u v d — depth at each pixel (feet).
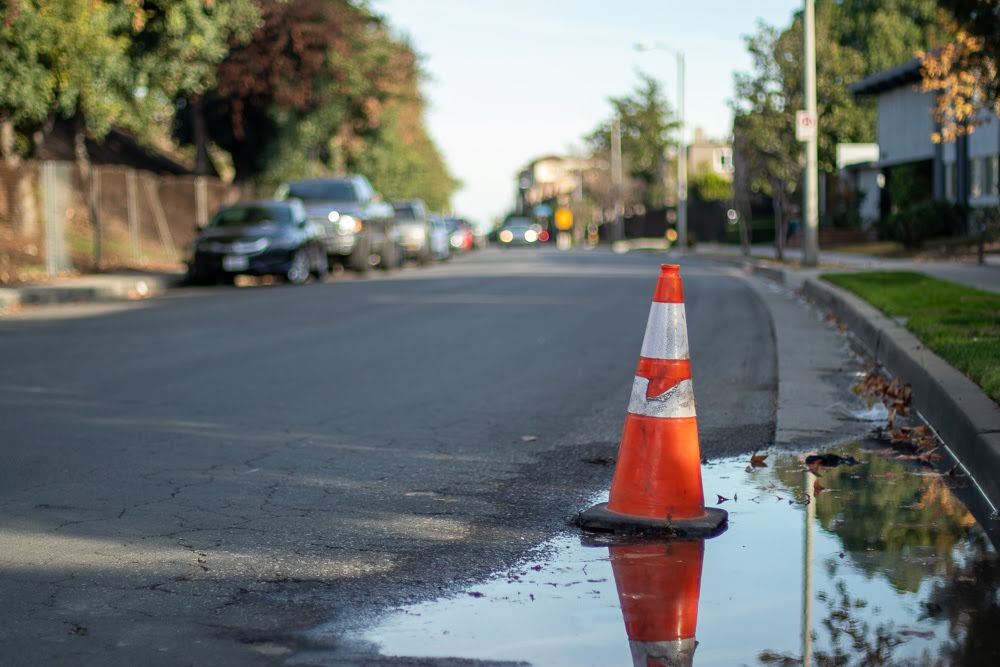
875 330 40.91
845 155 178.40
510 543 17.90
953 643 13.23
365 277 100.68
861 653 12.95
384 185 196.44
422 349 44.11
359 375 37.04
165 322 55.62
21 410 30.37
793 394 31.83
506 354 42.47
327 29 126.31
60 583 16.02
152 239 120.26
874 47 191.72
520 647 13.39
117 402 31.71
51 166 87.92
